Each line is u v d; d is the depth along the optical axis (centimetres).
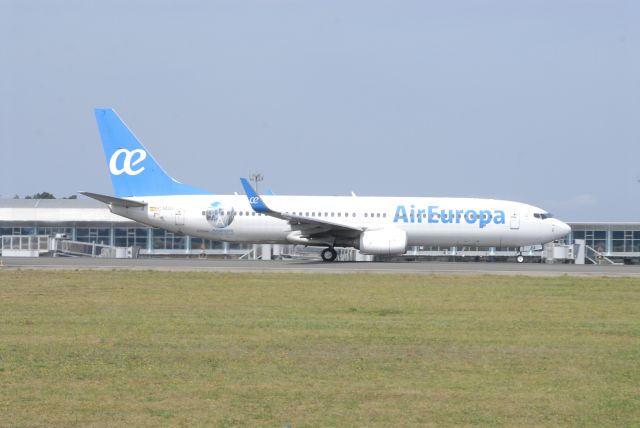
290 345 5119
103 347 4994
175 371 4388
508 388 4119
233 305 7006
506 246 13750
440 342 5288
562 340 5422
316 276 9700
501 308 7025
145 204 13338
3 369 4397
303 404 3791
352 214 13300
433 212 13375
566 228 13662
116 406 3731
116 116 13512
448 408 3753
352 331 5659
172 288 8281
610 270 11456
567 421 3597
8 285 8438
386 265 12106
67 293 7788
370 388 4081
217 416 3597
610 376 4388
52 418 3550
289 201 13388
